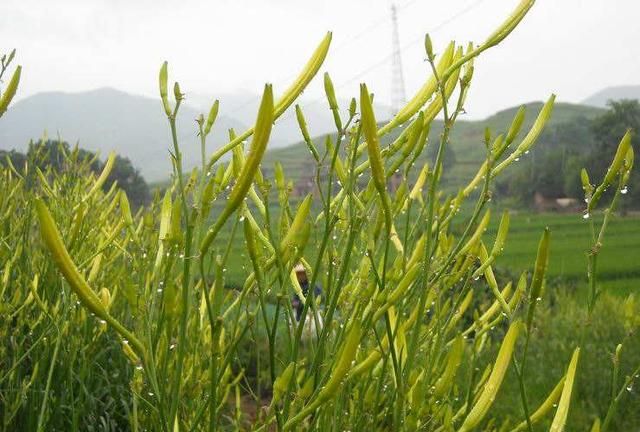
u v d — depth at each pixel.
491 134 1.31
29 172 3.23
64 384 2.47
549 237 1.11
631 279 35.31
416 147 1.32
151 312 1.24
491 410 5.67
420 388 1.17
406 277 1.21
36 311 2.65
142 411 1.91
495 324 1.49
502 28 1.16
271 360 1.26
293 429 1.12
